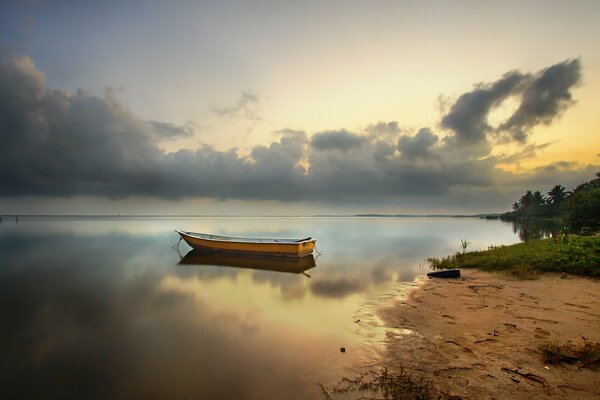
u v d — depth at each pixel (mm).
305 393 5656
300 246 23156
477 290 11883
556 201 98750
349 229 77938
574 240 17750
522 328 7770
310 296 12664
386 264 20703
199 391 5930
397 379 5750
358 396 5414
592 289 11242
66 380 6504
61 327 9539
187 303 12055
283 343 7949
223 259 24562
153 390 6059
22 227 84000
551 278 13180
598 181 71875
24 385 6340
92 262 23094
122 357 7465
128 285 15398
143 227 91312
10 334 9008
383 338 7820
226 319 10023
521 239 42625
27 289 14570
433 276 15031
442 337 7602
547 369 5738
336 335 8281
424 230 70562
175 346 8000
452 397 5086
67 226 93688
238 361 7055
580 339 6977
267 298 12602
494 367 5945
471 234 54375
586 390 5055
